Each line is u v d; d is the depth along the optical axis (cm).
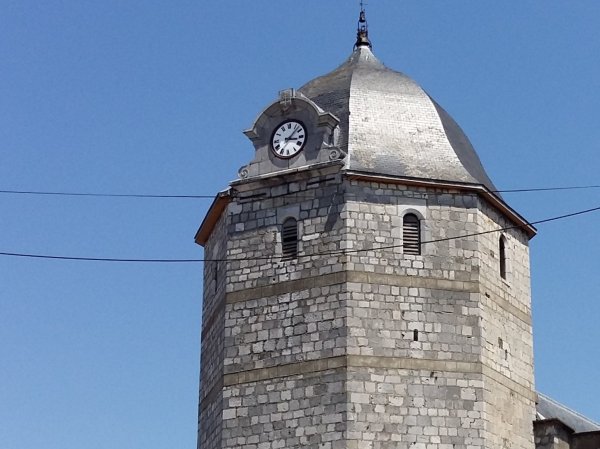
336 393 4031
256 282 4319
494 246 4441
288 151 4403
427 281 4212
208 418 4434
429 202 4312
